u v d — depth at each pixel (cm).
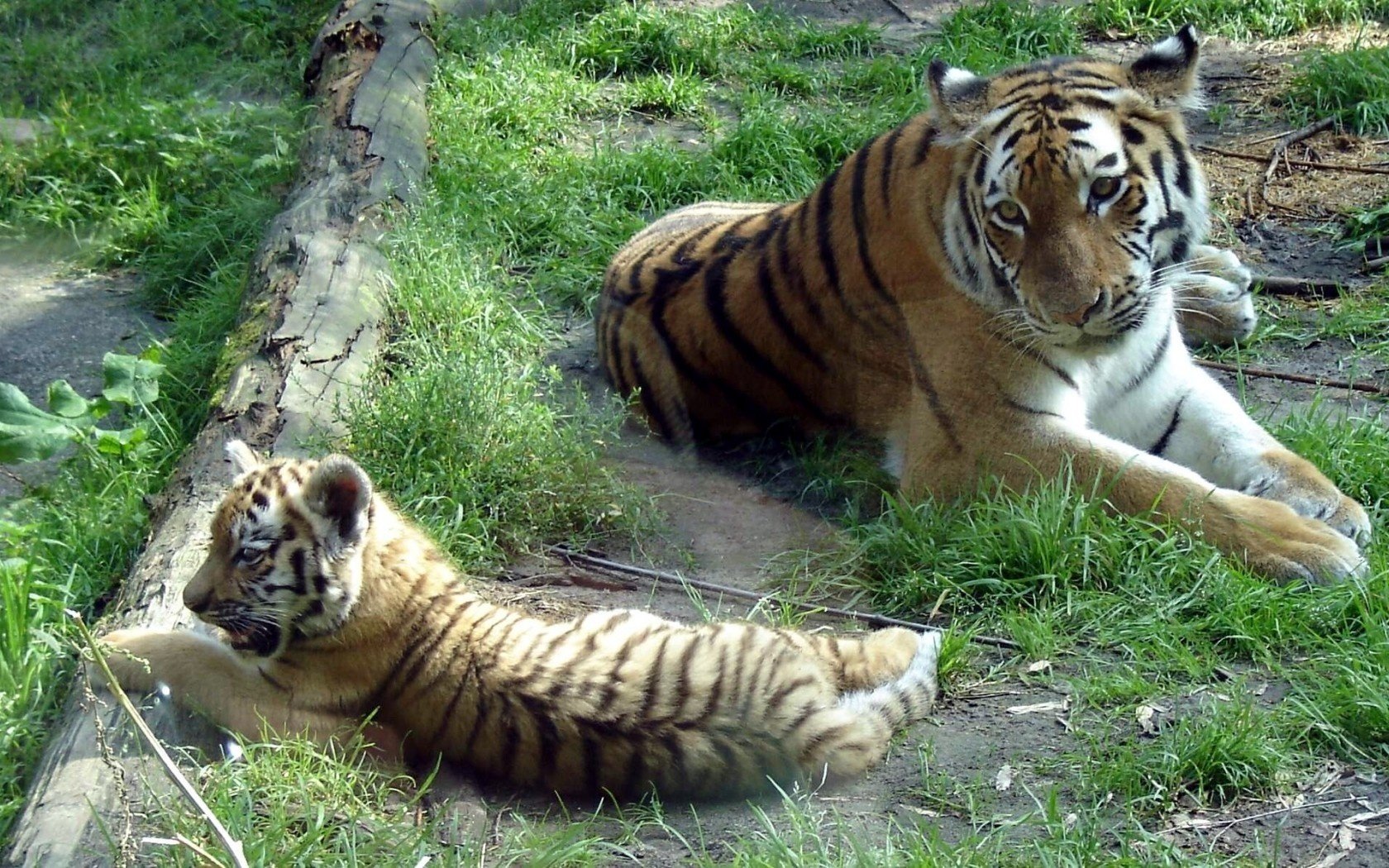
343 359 963
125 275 1284
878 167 904
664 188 1305
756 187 1297
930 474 861
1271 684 686
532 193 1264
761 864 562
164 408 1016
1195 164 873
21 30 1677
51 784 615
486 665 659
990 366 841
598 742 629
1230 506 784
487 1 1659
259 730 655
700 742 623
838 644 698
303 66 1559
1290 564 756
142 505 884
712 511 889
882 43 1630
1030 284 807
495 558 831
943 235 852
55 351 1147
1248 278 1043
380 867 573
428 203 1191
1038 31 1584
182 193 1359
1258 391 982
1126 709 670
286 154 1355
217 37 1664
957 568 783
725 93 1534
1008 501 816
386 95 1359
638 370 998
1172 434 892
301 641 677
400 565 679
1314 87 1410
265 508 679
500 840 615
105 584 818
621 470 920
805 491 907
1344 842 582
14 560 810
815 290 920
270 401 904
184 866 557
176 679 661
